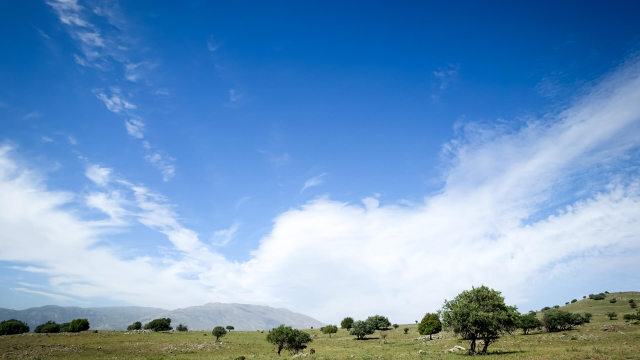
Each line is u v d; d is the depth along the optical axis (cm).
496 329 4350
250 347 8481
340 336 12231
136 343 8500
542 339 6825
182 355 6894
